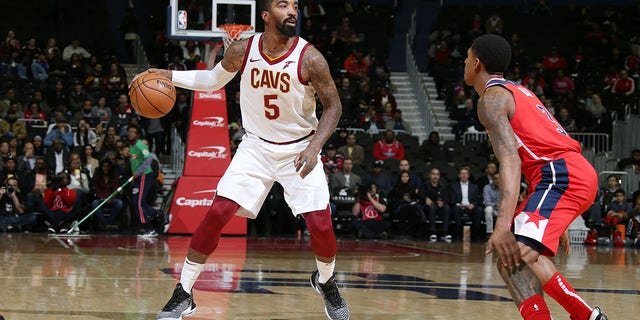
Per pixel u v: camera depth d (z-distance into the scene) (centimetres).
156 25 2122
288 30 452
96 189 1384
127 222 1414
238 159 474
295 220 1436
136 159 1314
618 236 1462
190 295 469
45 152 1511
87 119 1627
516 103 397
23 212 1383
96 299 538
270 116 466
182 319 468
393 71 2223
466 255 1073
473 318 495
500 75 412
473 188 1496
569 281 764
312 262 879
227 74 480
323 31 2153
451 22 2327
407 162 1500
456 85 2000
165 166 1680
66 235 1288
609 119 1855
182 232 1300
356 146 1591
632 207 1515
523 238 383
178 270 746
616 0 2489
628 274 864
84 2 2169
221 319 470
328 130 455
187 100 1698
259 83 463
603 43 2236
